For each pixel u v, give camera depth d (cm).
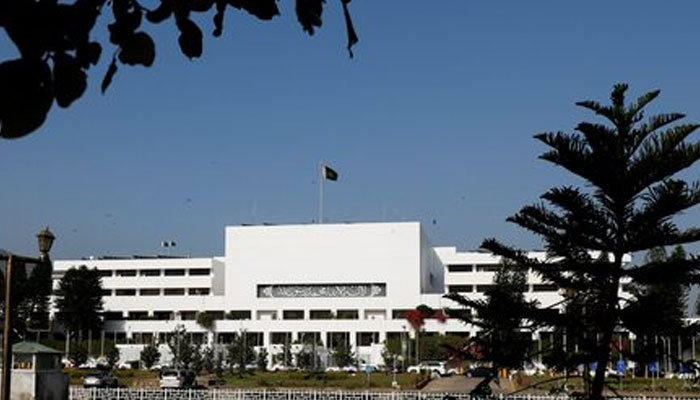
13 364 2619
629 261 1195
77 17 214
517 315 1168
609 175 1048
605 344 1126
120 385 5691
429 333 9938
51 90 212
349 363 9219
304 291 10606
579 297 1148
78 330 10094
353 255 10525
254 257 10775
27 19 208
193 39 256
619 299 1114
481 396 1272
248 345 9025
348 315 10394
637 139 1069
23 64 207
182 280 11125
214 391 3938
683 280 1095
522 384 3753
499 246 1193
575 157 1052
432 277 11744
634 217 1071
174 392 3891
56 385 2670
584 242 1097
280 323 10388
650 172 1042
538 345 1201
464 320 1280
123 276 11219
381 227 10488
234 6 270
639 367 1282
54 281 10731
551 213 1106
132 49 236
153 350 9088
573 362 1134
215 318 10750
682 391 4759
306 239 10669
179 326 9538
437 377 7094
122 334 10812
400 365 8712
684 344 1145
